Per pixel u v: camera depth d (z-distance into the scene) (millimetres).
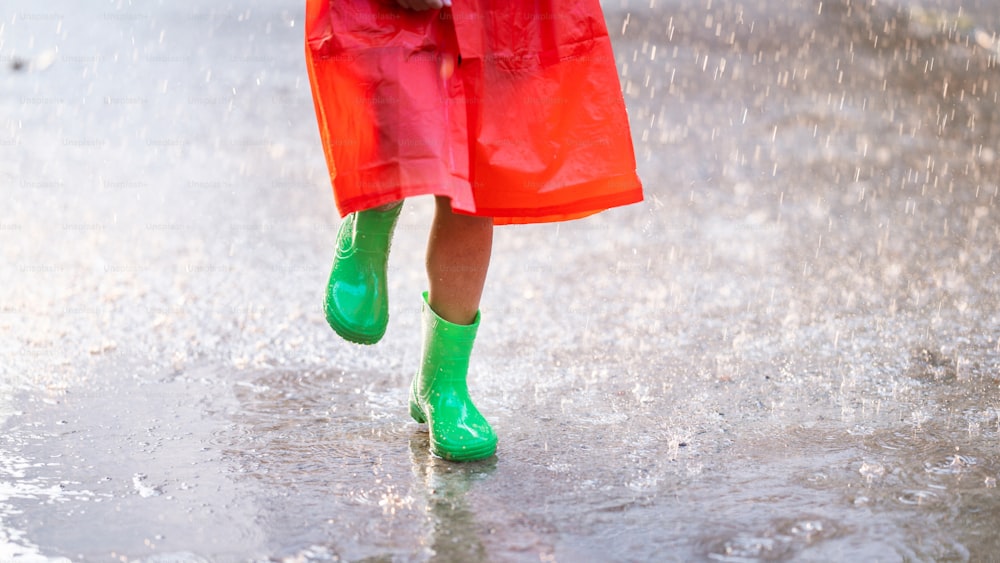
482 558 2750
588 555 2766
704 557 2756
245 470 3309
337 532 2885
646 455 3451
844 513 3006
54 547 2785
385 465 3369
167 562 2715
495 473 3309
